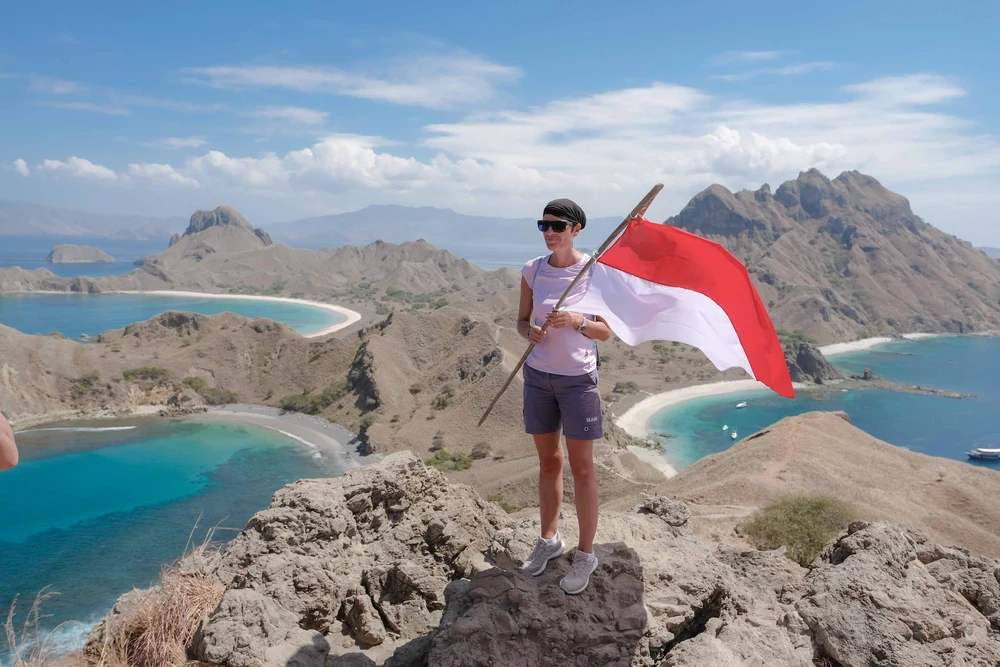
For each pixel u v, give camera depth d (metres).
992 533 52.06
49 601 56.72
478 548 9.33
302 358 151.25
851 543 8.14
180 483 90.56
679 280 6.54
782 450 63.19
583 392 5.78
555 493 6.11
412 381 136.25
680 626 5.96
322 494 8.43
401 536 8.98
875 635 6.50
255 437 115.00
